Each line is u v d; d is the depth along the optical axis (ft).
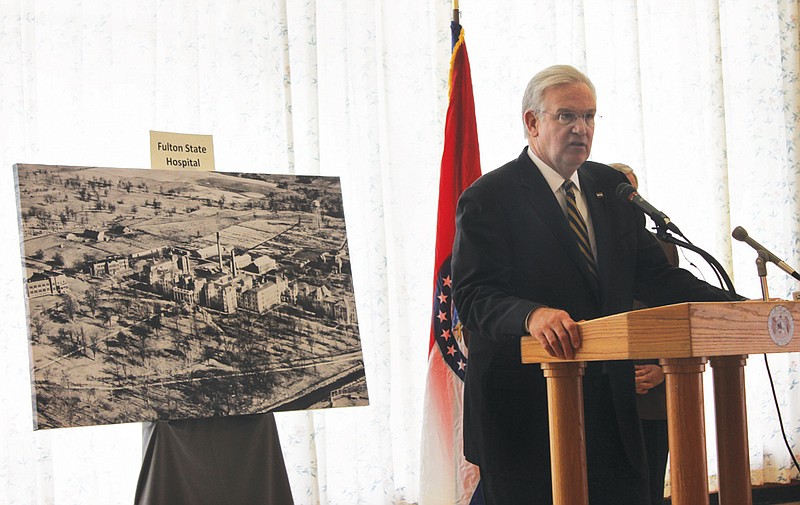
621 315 4.38
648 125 14.19
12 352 10.38
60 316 6.59
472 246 6.22
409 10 12.78
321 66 12.35
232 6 11.89
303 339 7.40
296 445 11.48
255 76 11.87
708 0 14.55
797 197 14.84
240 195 7.59
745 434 5.37
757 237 14.96
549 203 6.38
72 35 11.06
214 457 6.95
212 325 7.08
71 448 10.68
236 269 7.32
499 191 6.43
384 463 11.89
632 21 13.87
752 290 14.73
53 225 6.79
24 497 10.30
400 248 12.32
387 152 12.44
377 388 11.93
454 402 9.71
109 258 6.89
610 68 13.80
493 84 13.17
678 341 4.27
